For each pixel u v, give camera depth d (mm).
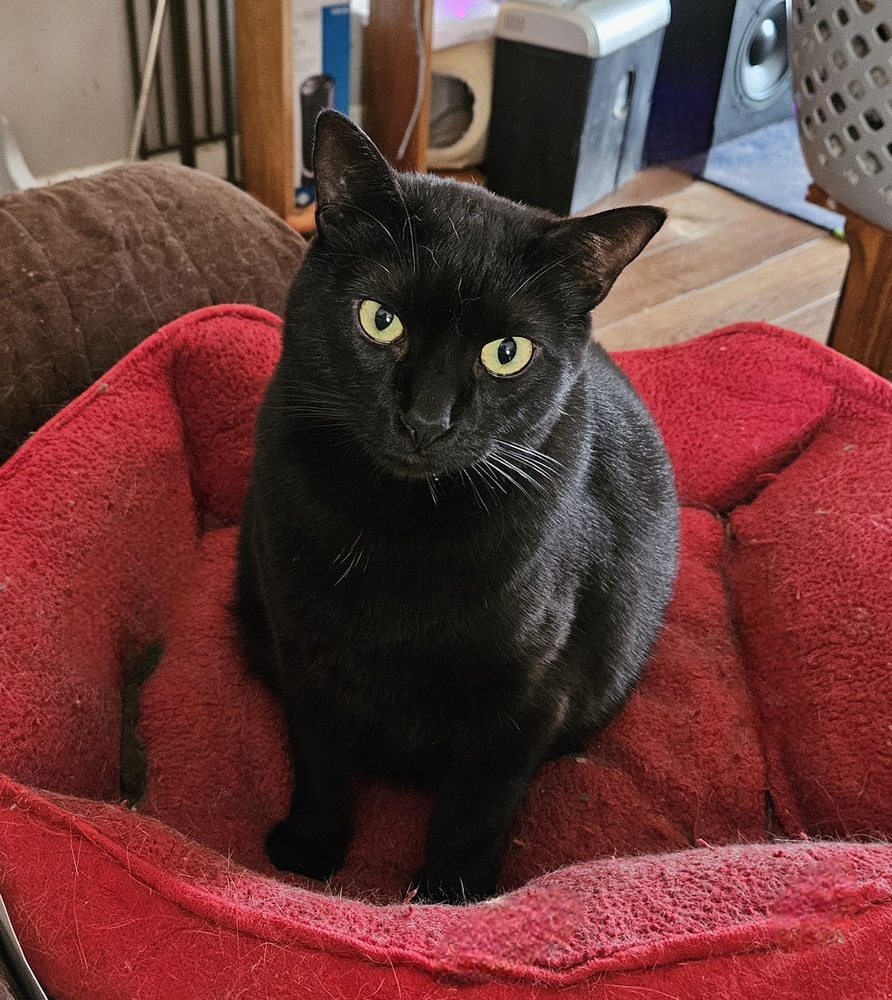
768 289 1004
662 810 489
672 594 570
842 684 490
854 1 553
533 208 410
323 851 460
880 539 521
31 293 546
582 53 961
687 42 1105
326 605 393
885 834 453
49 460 499
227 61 907
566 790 491
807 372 633
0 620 438
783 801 490
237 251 633
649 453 528
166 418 568
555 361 377
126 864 351
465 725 427
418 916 361
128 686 534
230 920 339
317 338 367
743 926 338
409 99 939
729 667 551
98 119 887
